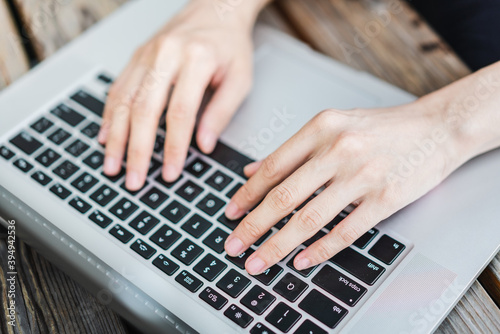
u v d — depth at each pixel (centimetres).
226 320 45
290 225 48
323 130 52
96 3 73
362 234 48
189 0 73
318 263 47
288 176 52
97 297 49
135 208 52
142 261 49
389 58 67
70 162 56
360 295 46
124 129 57
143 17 71
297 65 64
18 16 68
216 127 58
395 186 49
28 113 61
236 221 51
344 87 62
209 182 54
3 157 57
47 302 50
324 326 44
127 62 66
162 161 57
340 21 71
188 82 58
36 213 53
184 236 50
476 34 70
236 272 48
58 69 65
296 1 74
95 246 50
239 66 63
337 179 50
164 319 46
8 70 69
